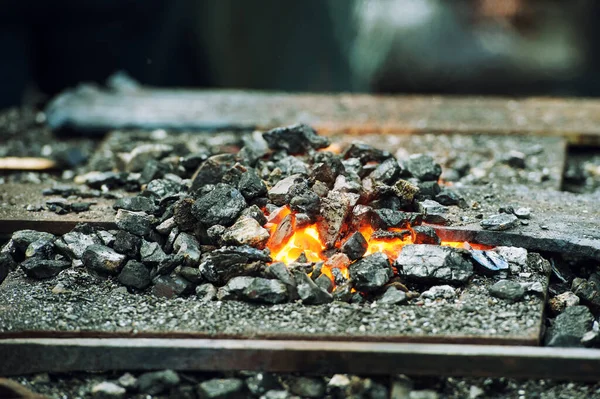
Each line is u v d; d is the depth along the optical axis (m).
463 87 19.00
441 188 6.65
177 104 9.77
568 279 5.83
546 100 10.02
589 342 5.10
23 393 4.68
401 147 8.19
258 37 20.06
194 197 6.14
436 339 4.97
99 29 18.39
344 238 5.88
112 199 6.73
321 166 6.16
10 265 5.96
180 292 5.56
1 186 7.18
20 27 17.62
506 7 19.53
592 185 7.93
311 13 20.84
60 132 9.12
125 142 8.50
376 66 19.05
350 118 9.05
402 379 4.83
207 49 19.50
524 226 5.99
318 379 4.91
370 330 5.04
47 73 18.73
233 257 5.55
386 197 6.08
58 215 6.34
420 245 5.68
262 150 7.00
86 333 5.09
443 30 18.97
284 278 5.42
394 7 19.27
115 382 4.92
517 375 4.84
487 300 5.38
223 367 4.93
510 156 7.74
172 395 4.86
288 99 10.00
